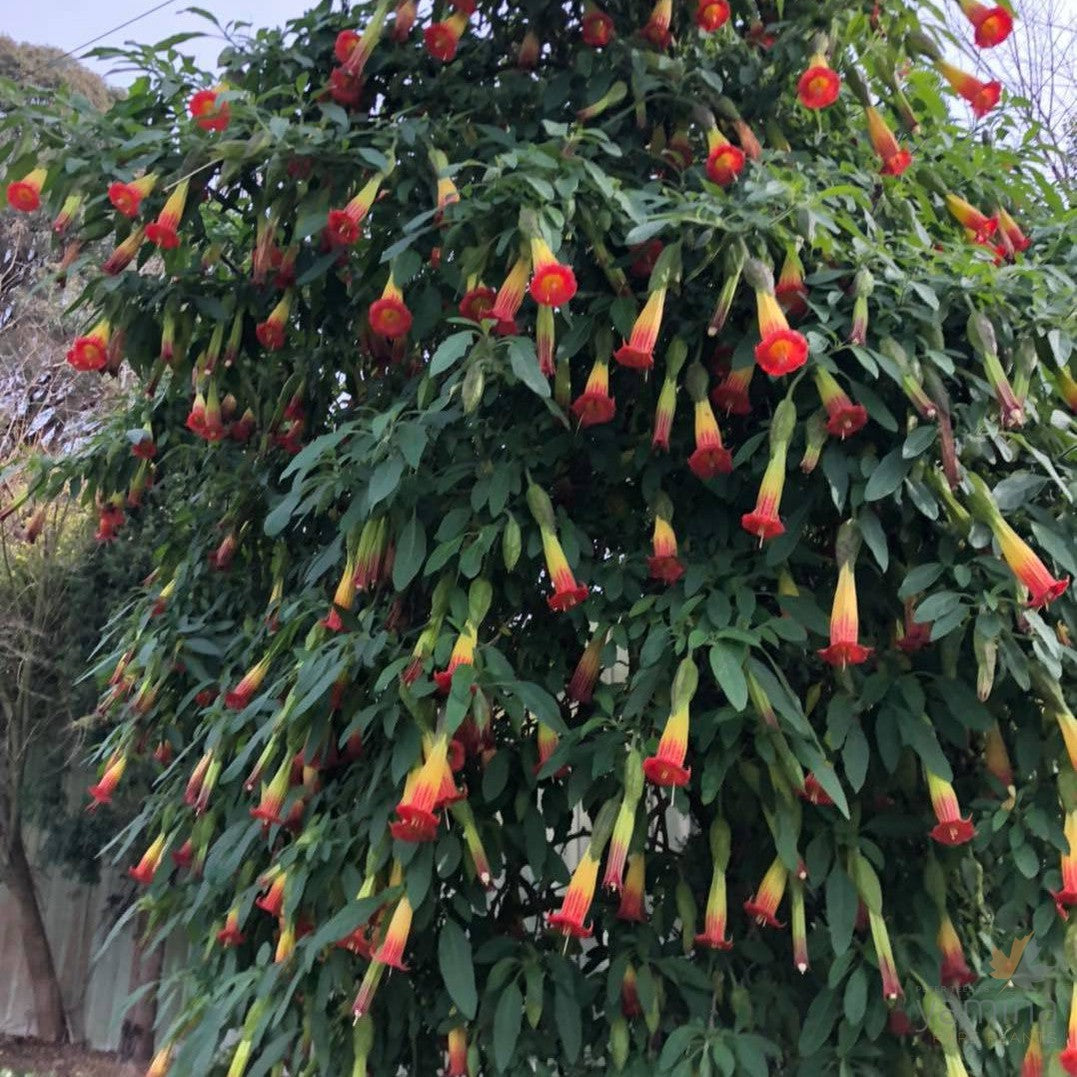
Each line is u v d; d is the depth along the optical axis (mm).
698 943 1998
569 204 1796
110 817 5930
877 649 2062
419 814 1704
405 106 2459
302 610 2391
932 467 1869
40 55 9391
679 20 2506
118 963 6328
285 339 2582
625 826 1741
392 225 2326
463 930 2066
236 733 2484
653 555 2070
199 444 3090
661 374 2195
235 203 2559
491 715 1993
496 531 1915
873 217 2301
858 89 2330
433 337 2486
